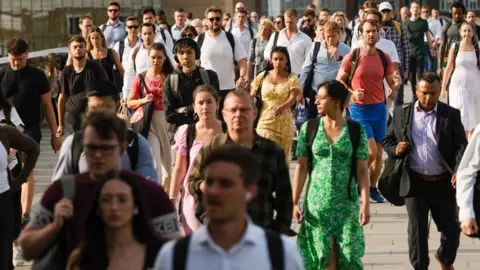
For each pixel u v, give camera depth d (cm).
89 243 1189
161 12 4794
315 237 1761
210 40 3030
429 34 5228
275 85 2508
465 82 3181
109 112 1255
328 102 1758
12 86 2412
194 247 1039
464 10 3856
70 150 1441
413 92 5172
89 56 3247
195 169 1572
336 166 1762
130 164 1464
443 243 1936
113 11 4044
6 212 1725
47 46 8106
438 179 1897
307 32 4150
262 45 3516
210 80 2373
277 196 1554
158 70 2498
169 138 2502
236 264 1036
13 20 8094
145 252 1190
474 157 1633
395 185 1919
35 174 3284
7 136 1772
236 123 1542
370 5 3619
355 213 1769
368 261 2164
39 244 1223
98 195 1184
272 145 1555
